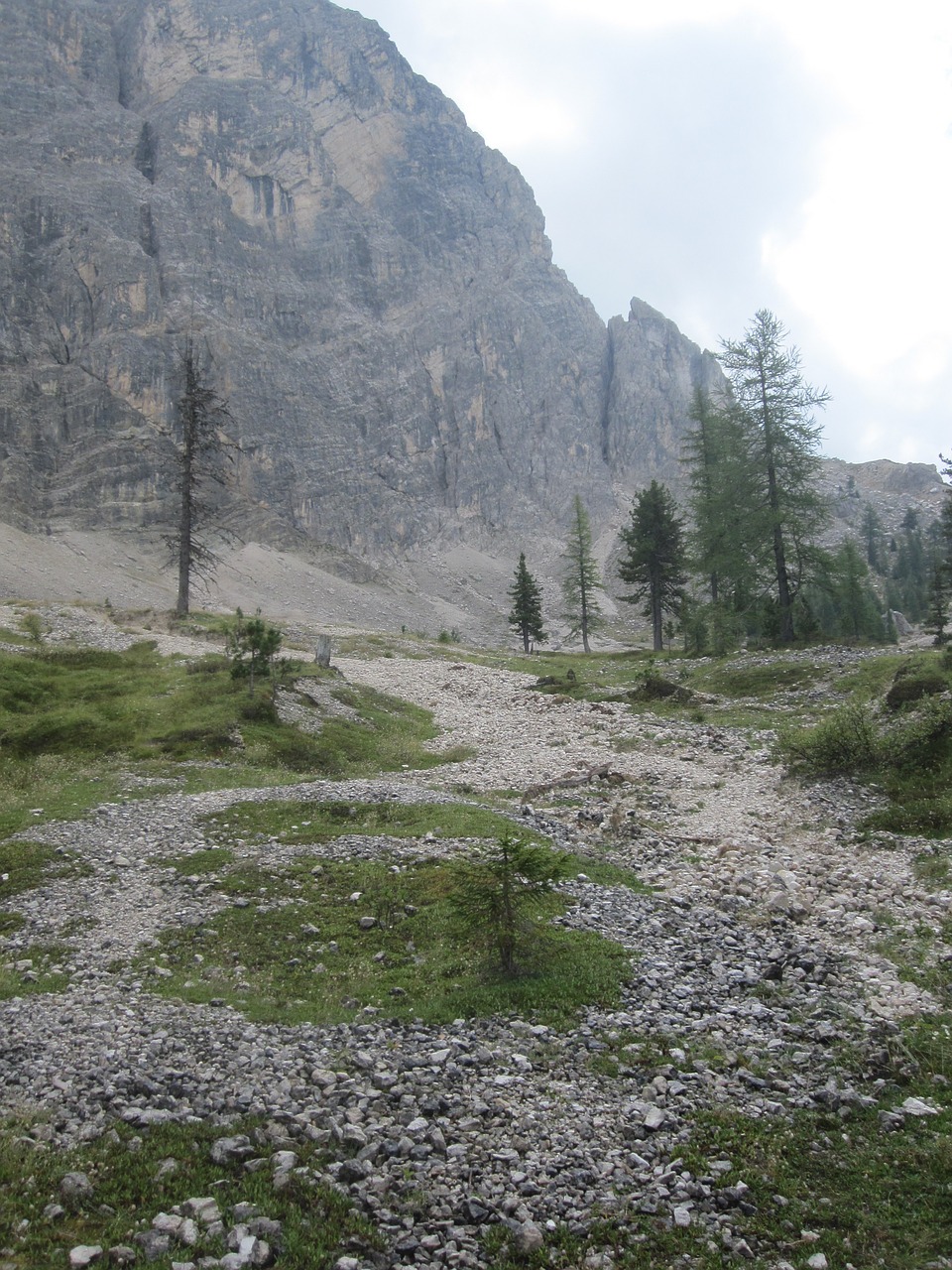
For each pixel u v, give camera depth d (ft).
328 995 43.27
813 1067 36.99
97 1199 27.81
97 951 48.03
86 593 545.44
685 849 69.51
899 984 44.11
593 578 305.32
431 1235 27.25
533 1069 36.52
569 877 59.31
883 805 75.00
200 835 67.21
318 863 60.03
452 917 47.67
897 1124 32.89
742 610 194.08
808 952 48.19
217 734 101.35
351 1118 32.55
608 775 91.76
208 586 631.97
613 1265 26.55
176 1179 28.91
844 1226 28.32
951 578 300.40
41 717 105.91
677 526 240.73
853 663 137.49
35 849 63.00
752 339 181.06
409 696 147.13
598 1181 30.01
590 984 43.68
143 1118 31.65
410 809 74.69
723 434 188.55
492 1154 30.99
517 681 162.40
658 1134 32.55
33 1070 35.19
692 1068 36.86
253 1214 27.35
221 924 50.98
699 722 118.32
